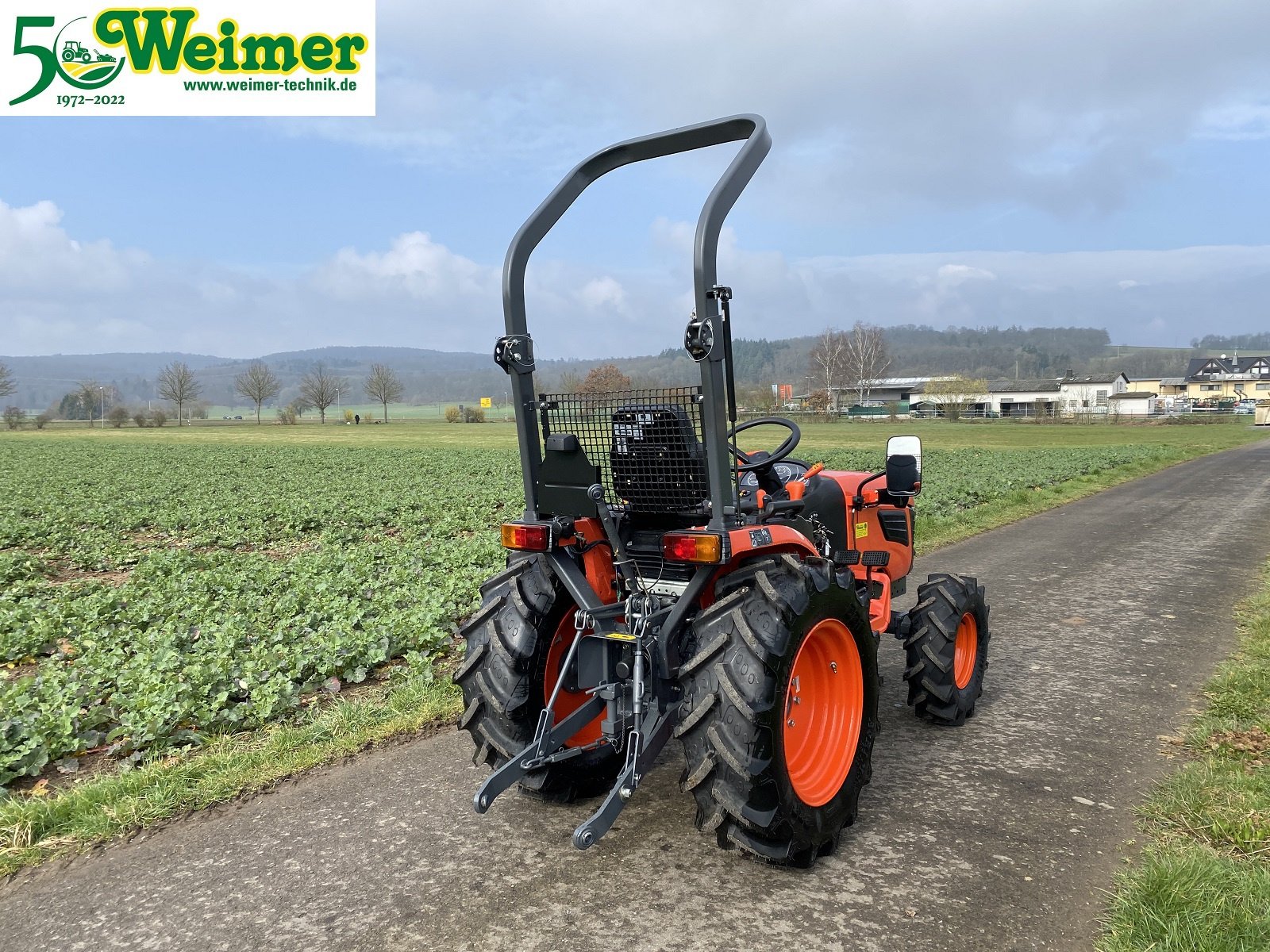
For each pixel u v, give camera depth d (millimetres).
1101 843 3574
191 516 16078
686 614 3549
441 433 73500
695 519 3674
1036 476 21297
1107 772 4305
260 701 5410
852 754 3674
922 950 2863
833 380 113312
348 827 3840
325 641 6477
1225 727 4770
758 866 3451
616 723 3537
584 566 3855
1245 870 3250
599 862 3496
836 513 5141
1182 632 6953
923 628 4965
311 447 49000
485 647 3803
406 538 13891
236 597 8492
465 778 4367
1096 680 5801
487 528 14391
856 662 3812
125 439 62969
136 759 4867
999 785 4184
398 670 6207
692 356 3232
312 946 2945
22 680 5785
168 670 5977
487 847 3633
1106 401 101562
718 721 3234
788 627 3305
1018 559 10547
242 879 3414
